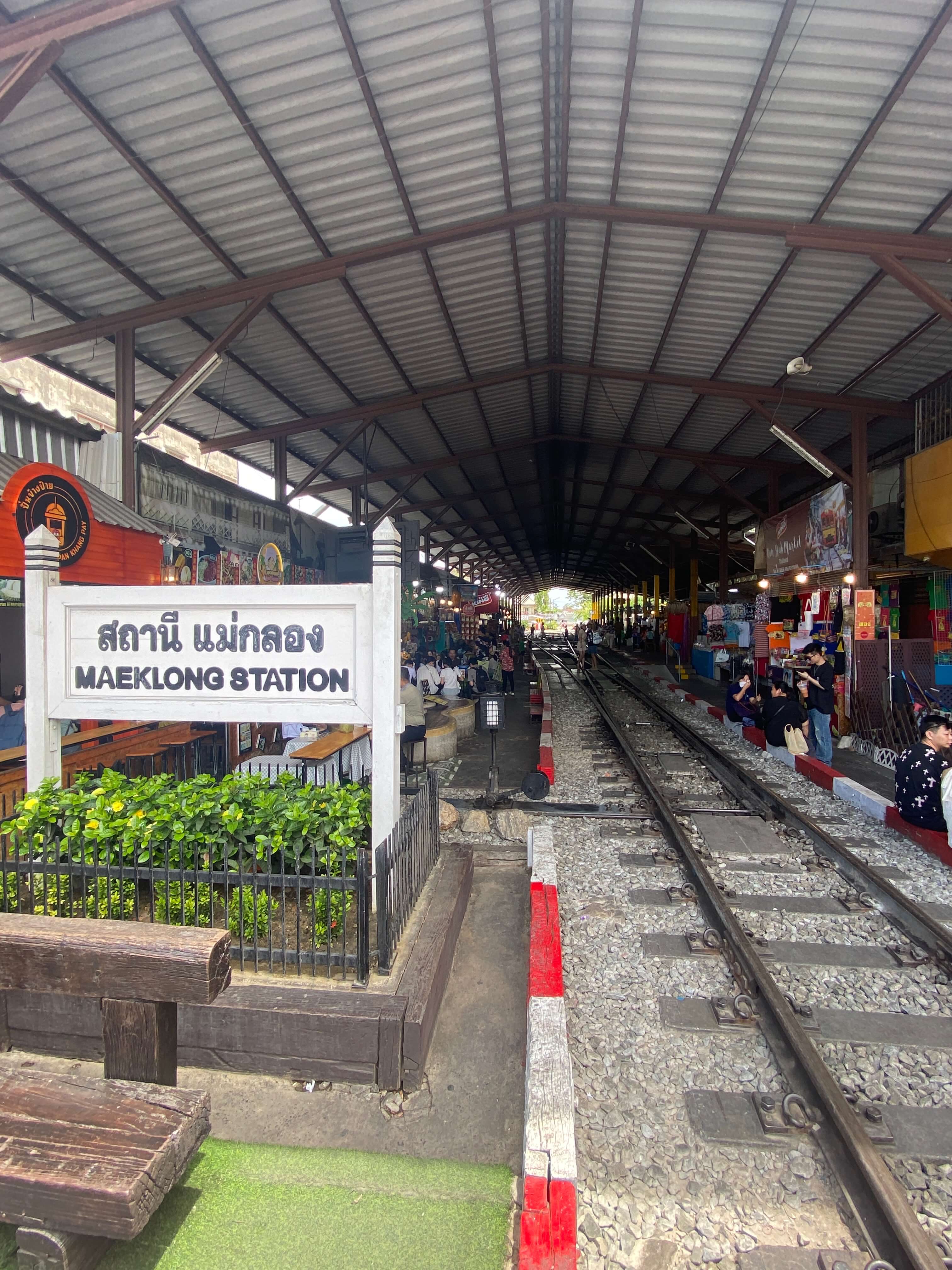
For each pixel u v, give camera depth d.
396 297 9.88
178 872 3.43
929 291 7.66
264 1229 2.19
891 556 13.51
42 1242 1.77
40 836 3.81
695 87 6.34
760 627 16.84
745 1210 2.41
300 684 3.83
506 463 21.05
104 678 4.06
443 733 10.00
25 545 4.22
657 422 15.94
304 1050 2.93
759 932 4.58
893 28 5.51
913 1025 3.52
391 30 5.62
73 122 6.00
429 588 23.23
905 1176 2.55
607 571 54.19
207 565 10.91
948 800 5.76
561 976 3.34
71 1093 1.98
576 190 8.01
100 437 8.80
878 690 11.20
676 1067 3.18
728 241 8.50
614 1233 2.31
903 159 6.87
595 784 8.60
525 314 11.23
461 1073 3.00
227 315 9.38
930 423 11.20
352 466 18.27
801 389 11.98
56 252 7.62
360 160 7.02
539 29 5.77
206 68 5.64
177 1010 2.97
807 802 7.77
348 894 3.69
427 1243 2.15
